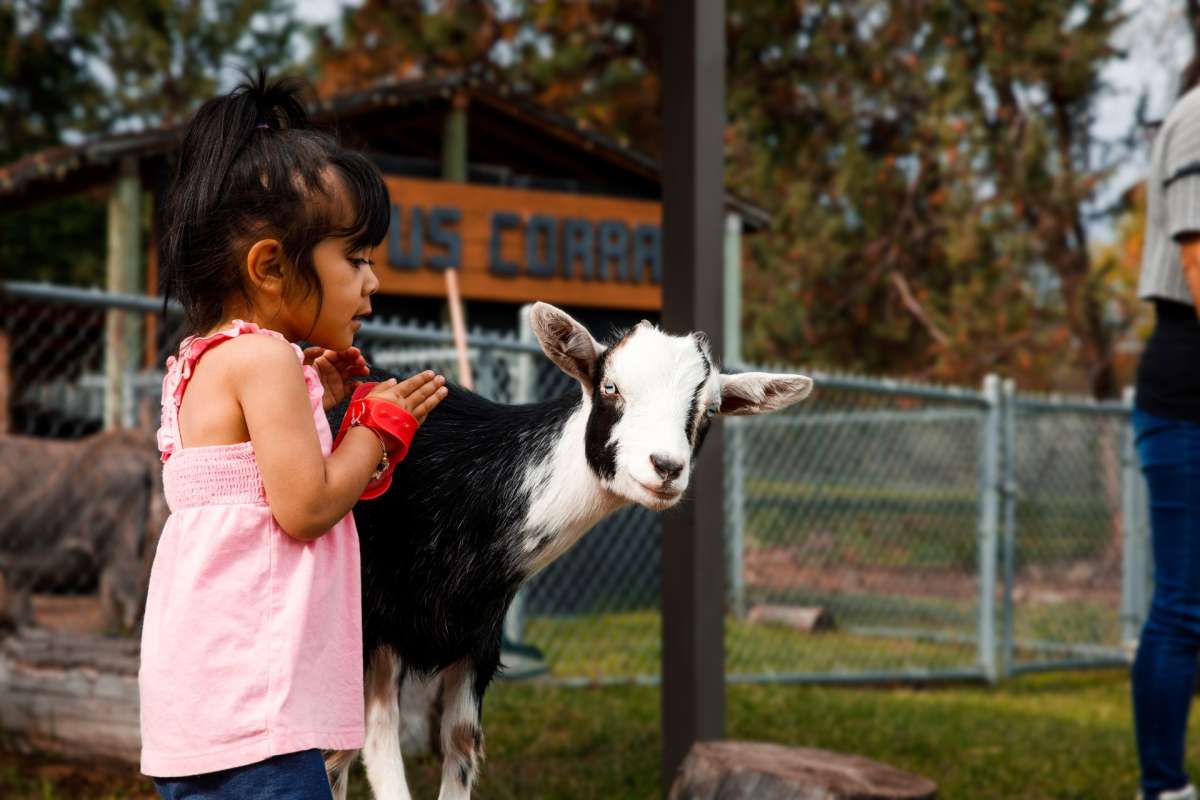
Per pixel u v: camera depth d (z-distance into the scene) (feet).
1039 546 35.73
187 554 6.77
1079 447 33.73
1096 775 17.42
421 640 9.49
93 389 36.68
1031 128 51.49
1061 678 28.78
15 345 25.55
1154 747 12.85
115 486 23.53
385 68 66.39
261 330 6.94
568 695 21.47
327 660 6.91
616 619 30.58
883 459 35.35
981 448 28.22
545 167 39.58
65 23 88.07
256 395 6.77
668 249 13.66
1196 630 12.62
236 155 7.04
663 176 13.76
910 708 22.68
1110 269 55.98
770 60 60.39
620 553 32.53
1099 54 51.98
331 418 9.33
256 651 6.69
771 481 33.45
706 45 13.44
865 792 11.19
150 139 34.63
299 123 7.63
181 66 92.94
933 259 57.41
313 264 7.06
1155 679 12.78
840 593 34.37
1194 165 12.29
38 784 14.53
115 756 14.98
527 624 29.35
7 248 71.97
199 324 7.29
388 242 32.99
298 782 6.68
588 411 9.23
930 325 56.13
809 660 27.71
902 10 57.06
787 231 57.62
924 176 57.21
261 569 6.76
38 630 17.95
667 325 13.65
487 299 34.45
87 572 23.59
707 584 13.60
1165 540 12.84
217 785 6.69
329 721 6.85
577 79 64.28
